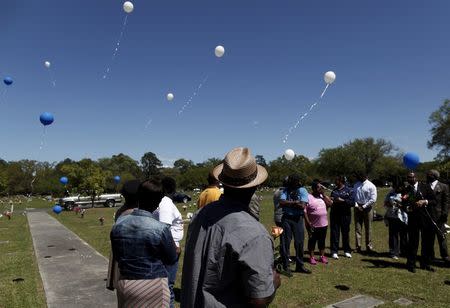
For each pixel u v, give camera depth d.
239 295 1.72
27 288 6.18
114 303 5.38
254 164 1.93
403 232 7.93
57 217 23.08
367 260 7.77
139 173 83.25
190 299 1.76
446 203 7.34
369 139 85.06
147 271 2.82
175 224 4.16
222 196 1.96
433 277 6.34
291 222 6.62
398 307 4.88
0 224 19.02
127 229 2.88
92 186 34.62
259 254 1.66
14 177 67.75
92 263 8.20
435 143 61.56
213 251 1.72
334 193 8.09
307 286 5.85
